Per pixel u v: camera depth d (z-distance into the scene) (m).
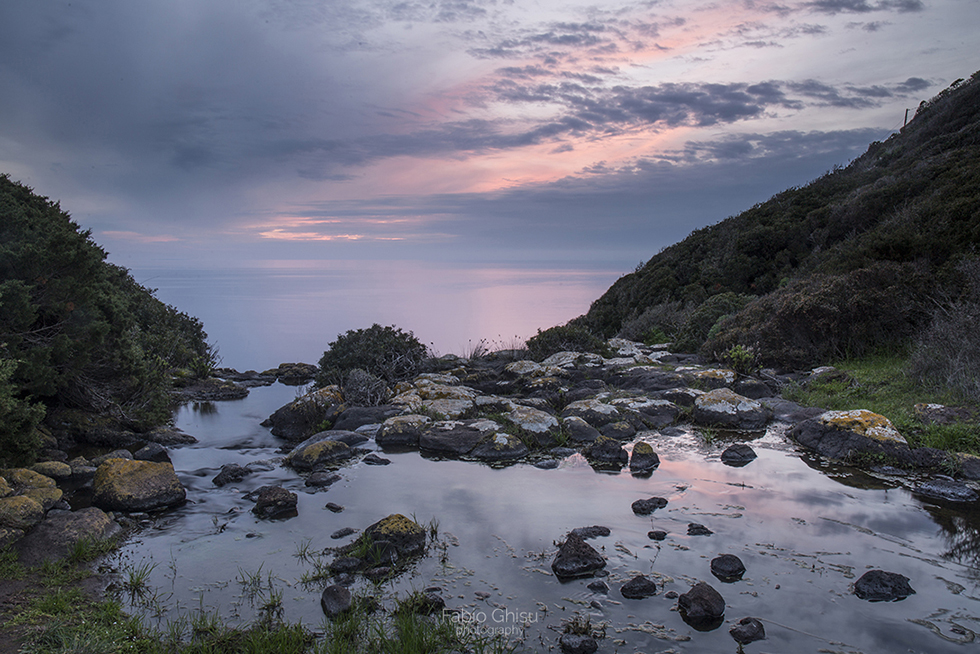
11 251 7.45
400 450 8.08
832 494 6.04
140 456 8.00
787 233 22.61
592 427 8.48
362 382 11.12
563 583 4.37
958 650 3.47
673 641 3.61
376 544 4.83
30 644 3.40
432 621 3.84
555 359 13.64
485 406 9.95
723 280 23.03
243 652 3.49
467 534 5.26
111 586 4.35
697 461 7.25
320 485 6.65
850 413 7.58
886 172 23.84
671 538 5.09
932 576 4.36
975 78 27.58
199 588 4.34
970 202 12.36
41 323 8.20
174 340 14.57
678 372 11.42
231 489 6.68
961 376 8.27
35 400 8.30
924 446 6.97
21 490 5.86
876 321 11.38
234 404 12.21
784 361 11.80
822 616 3.86
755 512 5.61
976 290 9.91
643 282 28.09
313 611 4.01
